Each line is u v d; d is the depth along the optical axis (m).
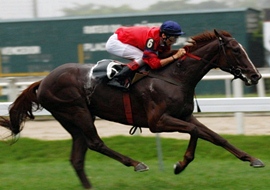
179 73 9.51
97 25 23.72
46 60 24.12
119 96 9.65
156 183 10.03
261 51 23.47
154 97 9.44
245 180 10.14
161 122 9.40
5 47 24.20
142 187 9.76
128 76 9.55
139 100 9.58
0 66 24.30
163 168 11.44
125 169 11.69
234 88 15.09
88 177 10.83
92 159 12.98
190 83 9.52
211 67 9.56
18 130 10.17
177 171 9.67
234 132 14.82
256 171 10.99
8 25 24.12
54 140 13.84
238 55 9.31
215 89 22.22
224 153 12.77
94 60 23.89
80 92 9.75
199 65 9.50
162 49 9.70
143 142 13.38
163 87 9.43
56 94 9.80
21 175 11.22
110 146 13.30
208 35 9.53
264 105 13.10
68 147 13.48
